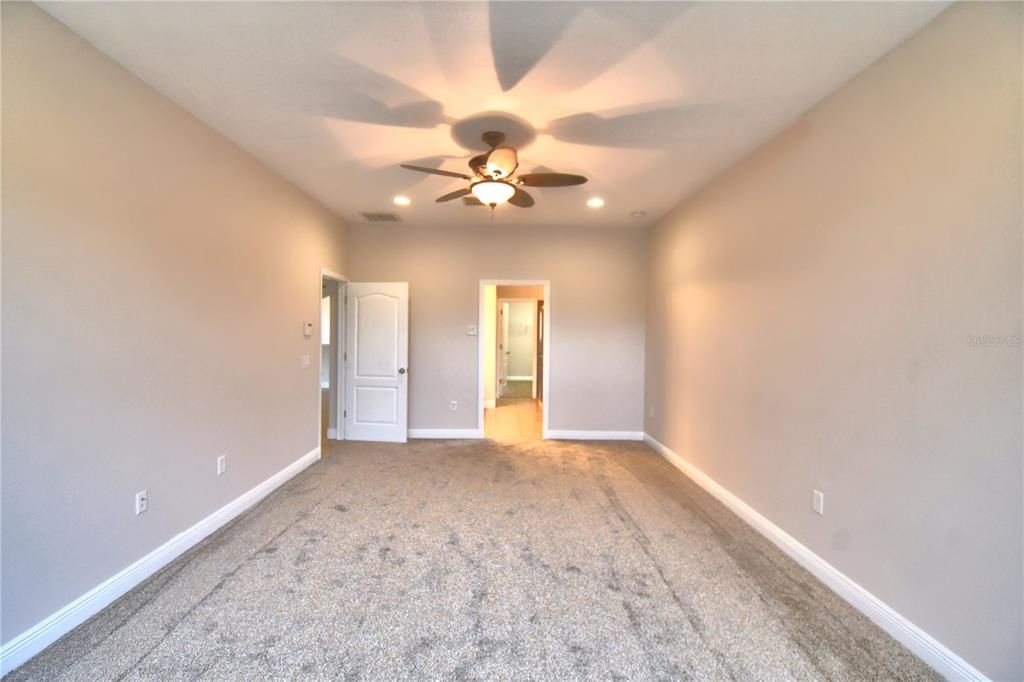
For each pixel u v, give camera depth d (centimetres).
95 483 196
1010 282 148
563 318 532
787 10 171
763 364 284
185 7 171
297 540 266
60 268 181
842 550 217
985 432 155
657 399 486
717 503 333
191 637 181
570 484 372
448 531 281
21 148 166
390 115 258
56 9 172
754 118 255
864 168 207
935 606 171
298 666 167
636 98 237
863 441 205
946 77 168
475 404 534
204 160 265
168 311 238
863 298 206
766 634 189
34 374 171
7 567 163
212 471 276
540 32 187
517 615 199
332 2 169
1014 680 147
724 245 337
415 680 162
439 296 529
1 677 159
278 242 352
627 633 188
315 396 421
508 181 270
